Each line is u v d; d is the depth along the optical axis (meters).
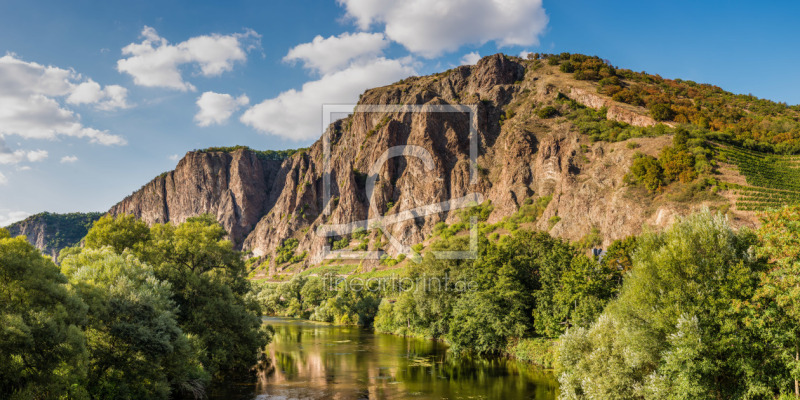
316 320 134.62
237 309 55.81
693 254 35.03
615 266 72.62
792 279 27.25
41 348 29.94
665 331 34.25
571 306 60.62
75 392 32.56
